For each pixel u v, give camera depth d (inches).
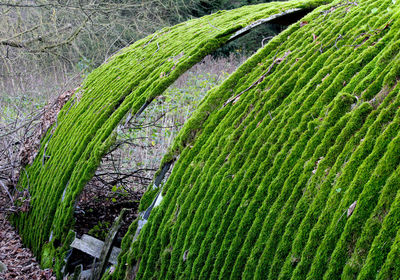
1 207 269.7
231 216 129.9
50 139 277.7
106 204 271.1
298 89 147.7
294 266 102.7
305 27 180.4
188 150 167.5
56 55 483.5
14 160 285.4
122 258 166.4
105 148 203.6
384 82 116.5
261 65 175.8
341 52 146.7
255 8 253.3
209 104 177.6
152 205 167.8
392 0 151.4
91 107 252.5
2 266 203.5
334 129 118.6
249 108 158.4
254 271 112.6
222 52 668.7
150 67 236.1
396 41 125.2
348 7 174.4
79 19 512.4
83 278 185.3
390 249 84.1
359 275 86.4
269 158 131.4
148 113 320.2
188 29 273.6
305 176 115.4
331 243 96.7
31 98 439.2
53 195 222.2
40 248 220.2
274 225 114.0
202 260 130.3
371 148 103.3
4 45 458.3
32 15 528.1
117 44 603.2
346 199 99.0
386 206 90.5
